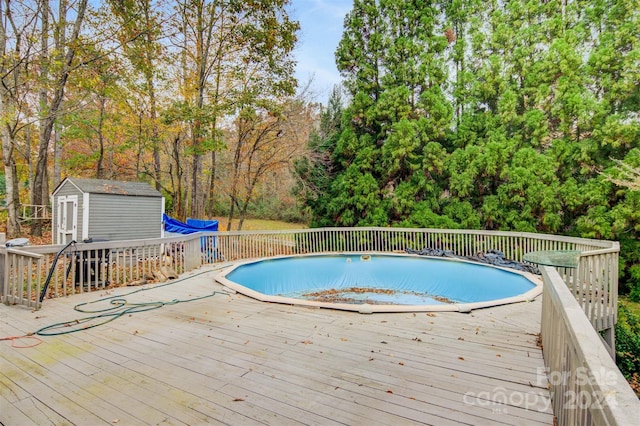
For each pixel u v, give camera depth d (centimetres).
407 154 1245
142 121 1309
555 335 220
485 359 299
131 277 631
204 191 1859
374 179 1298
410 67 1284
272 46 1240
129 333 368
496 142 1106
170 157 1595
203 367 283
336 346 331
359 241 1148
